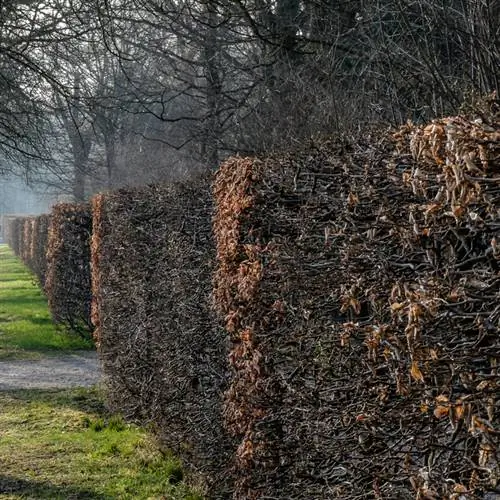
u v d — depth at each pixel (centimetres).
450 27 907
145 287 973
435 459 362
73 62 1795
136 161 3058
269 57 1580
